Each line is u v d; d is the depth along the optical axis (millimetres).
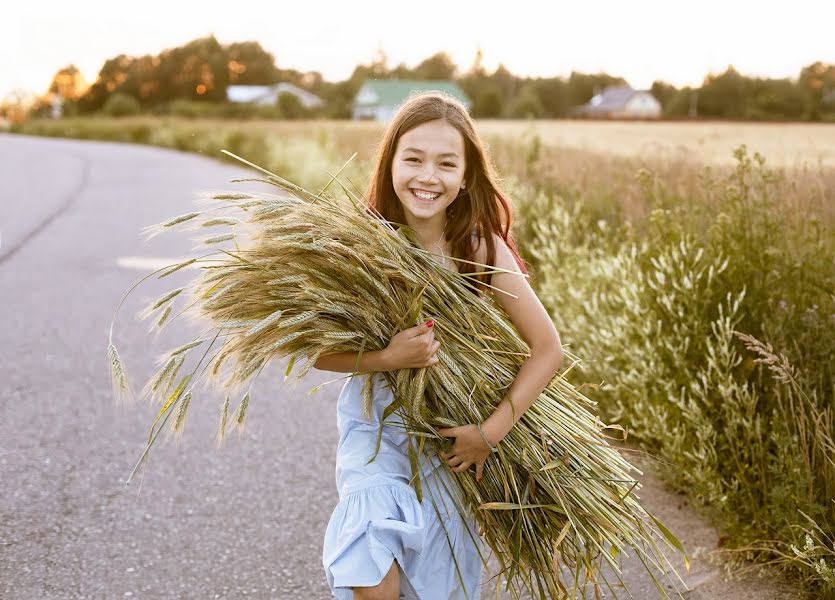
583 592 2346
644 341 3725
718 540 2984
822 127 25906
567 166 8664
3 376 4996
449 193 2137
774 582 2709
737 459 3004
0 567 2893
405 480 2107
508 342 2219
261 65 140000
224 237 2061
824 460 2764
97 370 5129
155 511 3338
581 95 129000
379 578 1943
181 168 22375
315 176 14953
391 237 2094
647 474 3533
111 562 2943
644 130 23172
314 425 4309
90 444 4000
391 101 84125
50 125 59812
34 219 12328
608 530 2271
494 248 2213
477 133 2199
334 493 3510
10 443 4000
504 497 2213
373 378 2135
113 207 13703
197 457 3877
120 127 47906
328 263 2033
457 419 2119
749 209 3955
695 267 3645
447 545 2154
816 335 3139
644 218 4992
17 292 7309
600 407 3941
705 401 3193
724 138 12312
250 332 1918
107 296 7117
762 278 3574
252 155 22656
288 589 2785
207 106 66875
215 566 2926
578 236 5488
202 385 4891
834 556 2592
